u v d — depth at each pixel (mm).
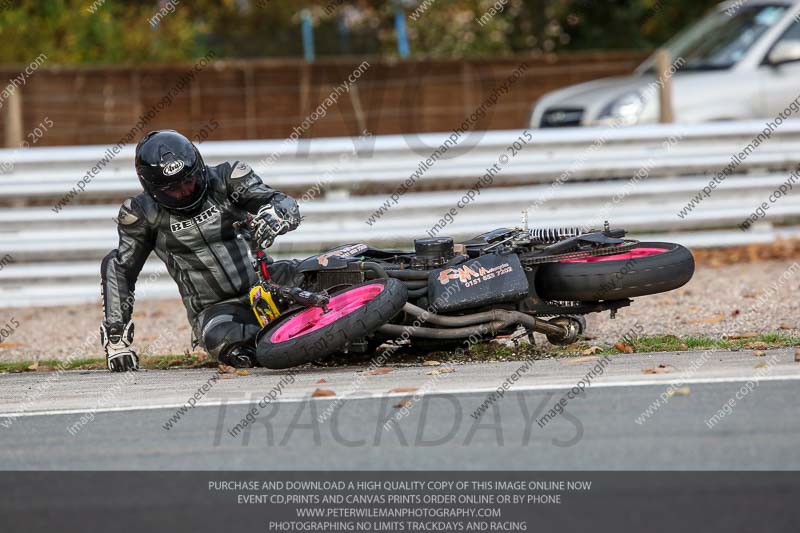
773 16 47125
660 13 81250
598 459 15891
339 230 40438
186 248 26000
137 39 69875
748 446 16125
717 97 45688
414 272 24312
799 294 33438
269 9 81500
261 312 24891
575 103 47781
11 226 39312
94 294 39500
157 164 24469
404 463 16234
